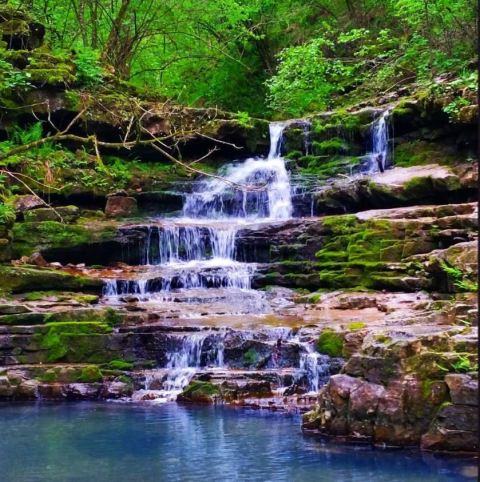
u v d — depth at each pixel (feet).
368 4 79.51
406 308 35.29
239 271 45.37
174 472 21.07
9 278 40.01
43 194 50.98
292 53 69.72
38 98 54.70
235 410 29.37
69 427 26.73
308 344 31.99
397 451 22.72
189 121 59.36
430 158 52.11
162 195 54.49
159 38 81.87
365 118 57.67
